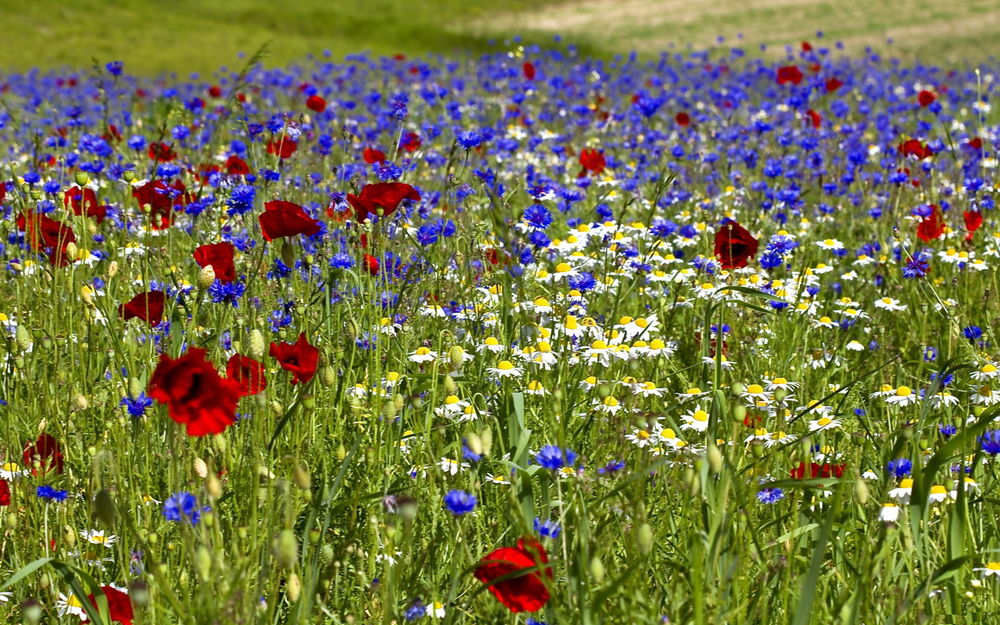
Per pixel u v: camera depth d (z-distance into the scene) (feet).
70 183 21.65
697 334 15.42
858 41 104.12
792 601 8.82
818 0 140.67
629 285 16.52
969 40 98.58
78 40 96.99
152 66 85.87
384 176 17.49
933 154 23.49
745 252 13.66
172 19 112.06
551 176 25.63
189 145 25.80
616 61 74.74
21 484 10.23
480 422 11.25
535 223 14.32
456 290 14.53
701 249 18.33
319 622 8.80
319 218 18.08
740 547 8.31
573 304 14.43
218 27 110.83
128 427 10.59
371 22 119.44
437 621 8.79
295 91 43.01
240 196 13.61
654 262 16.93
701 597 7.65
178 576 9.05
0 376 12.35
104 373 12.26
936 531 10.02
